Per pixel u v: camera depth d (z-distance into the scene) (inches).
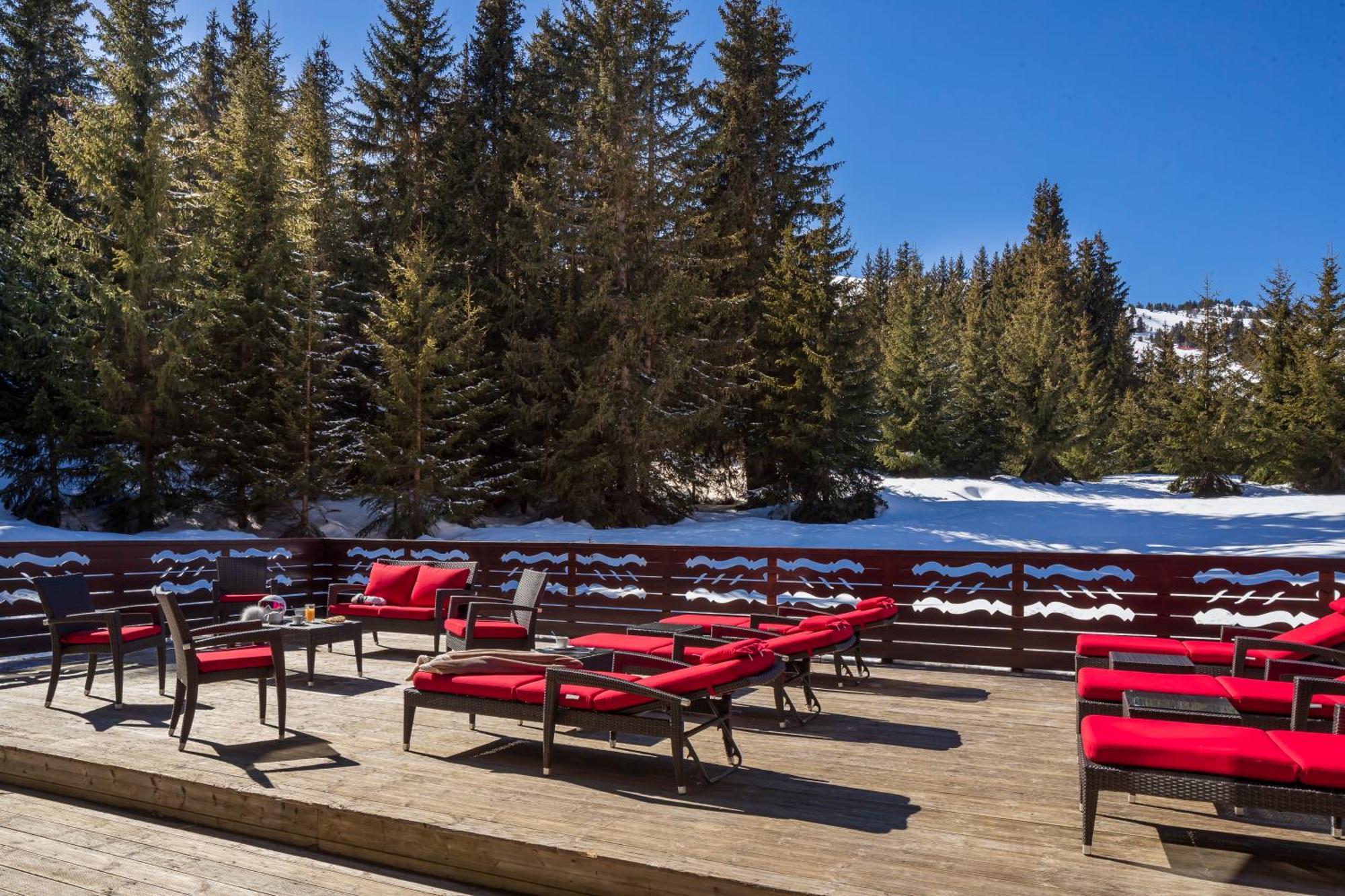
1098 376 1614.2
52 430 696.4
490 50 1005.2
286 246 797.9
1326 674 186.7
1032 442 1314.0
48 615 228.1
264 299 793.6
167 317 722.2
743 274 1008.2
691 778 167.5
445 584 309.4
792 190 1052.5
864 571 310.2
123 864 142.9
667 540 779.4
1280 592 265.9
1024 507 987.3
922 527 856.9
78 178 702.5
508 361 851.4
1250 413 1262.3
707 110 1043.3
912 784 164.1
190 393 741.9
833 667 293.0
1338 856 130.6
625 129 864.3
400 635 359.6
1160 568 276.8
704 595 412.5
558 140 917.2
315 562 405.4
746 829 139.4
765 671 184.4
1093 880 120.8
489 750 187.0
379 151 952.9
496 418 897.5
